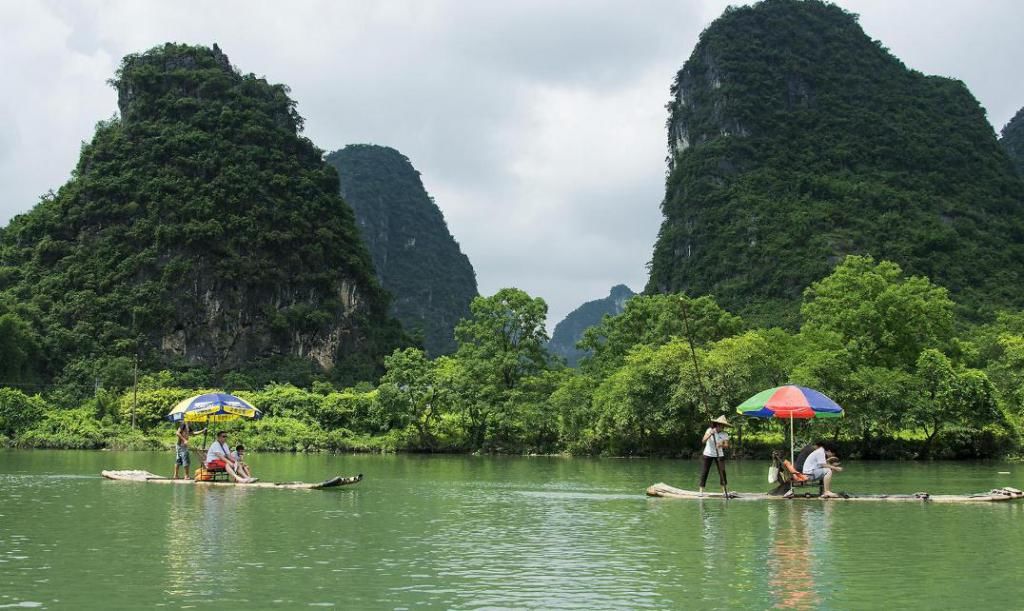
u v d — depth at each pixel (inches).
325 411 2795.3
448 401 2475.4
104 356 4215.1
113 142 5290.4
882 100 7303.2
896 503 876.6
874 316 2289.6
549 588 443.8
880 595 426.6
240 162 5310.0
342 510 807.1
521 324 2503.7
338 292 5329.7
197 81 5565.9
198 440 2357.3
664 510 817.5
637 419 2038.6
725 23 7682.1
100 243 4899.1
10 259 4997.5
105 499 900.0
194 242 4931.1
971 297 4840.1
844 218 5900.6
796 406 993.5
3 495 945.5
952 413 1980.8
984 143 7086.6
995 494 912.9
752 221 6136.8
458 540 612.7
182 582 454.9
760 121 7066.9
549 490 1072.8
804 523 709.3
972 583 456.4
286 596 422.3
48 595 421.1
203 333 4827.8
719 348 2096.5
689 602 411.5
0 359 3636.8
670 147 7790.4
